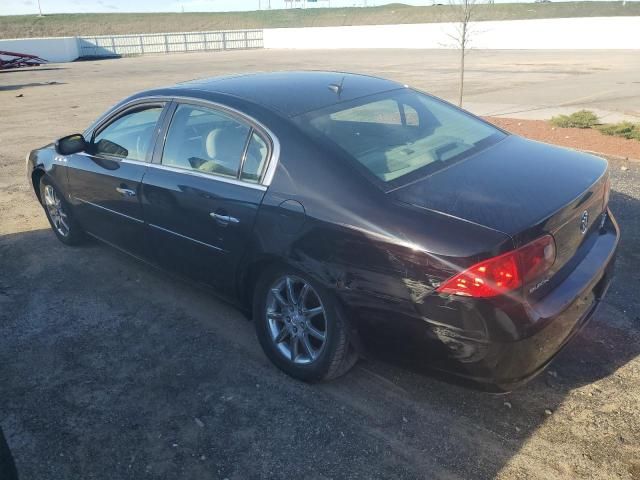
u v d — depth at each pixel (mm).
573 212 2814
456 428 2926
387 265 2699
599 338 3598
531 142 3701
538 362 2676
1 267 5109
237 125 3471
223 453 2842
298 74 4242
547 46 32844
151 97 4145
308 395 3236
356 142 3207
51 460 2844
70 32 63906
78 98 17188
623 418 2930
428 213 2682
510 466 2670
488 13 55719
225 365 3555
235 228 3342
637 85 15242
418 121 3633
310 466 2734
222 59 34875
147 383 3410
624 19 29969
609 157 7555
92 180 4543
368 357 2967
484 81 17406
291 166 3131
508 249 2475
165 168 3885
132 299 4438
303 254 2992
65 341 3891
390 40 40219
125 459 2832
